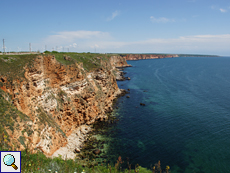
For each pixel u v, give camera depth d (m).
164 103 86.94
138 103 88.81
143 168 39.25
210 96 96.81
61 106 53.81
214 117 67.44
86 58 91.94
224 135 53.75
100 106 72.19
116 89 109.94
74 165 25.95
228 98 92.31
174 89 115.81
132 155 45.22
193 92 106.56
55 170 19.67
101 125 63.66
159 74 186.62
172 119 66.69
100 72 85.19
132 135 55.56
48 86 51.03
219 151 46.06
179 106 81.38
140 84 135.38
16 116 32.81
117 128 60.81
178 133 55.78
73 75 61.44
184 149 47.28
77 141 51.94
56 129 45.59
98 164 41.25
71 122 56.97
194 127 59.50
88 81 70.19
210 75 176.75
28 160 20.00
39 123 39.91
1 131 27.05
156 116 70.31
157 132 56.88
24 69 42.47
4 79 36.38
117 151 47.06
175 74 185.12
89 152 46.47
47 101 47.75
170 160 43.09
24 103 38.44
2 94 33.69
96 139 53.47
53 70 53.66
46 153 37.91
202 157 43.91
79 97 62.31
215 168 40.06
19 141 29.55
